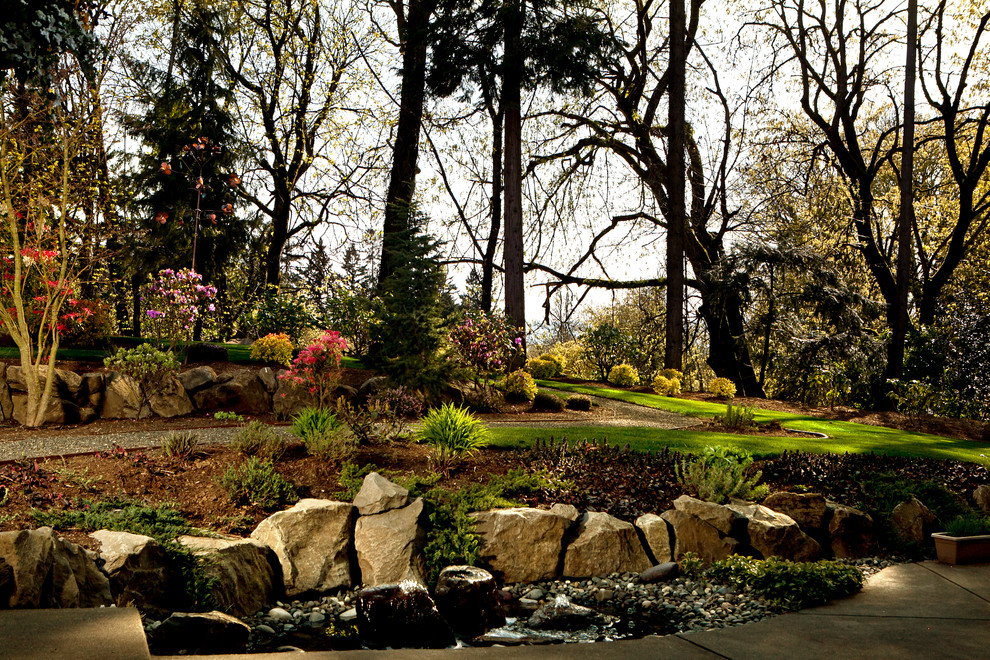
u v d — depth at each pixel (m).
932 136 27.38
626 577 6.93
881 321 27.69
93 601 4.86
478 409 13.94
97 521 5.88
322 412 8.77
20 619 4.04
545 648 4.56
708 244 28.38
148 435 9.44
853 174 27.42
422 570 6.41
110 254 10.91
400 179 19.75
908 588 6.47
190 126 22.55
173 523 6.24
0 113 9.40
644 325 32.56
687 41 27.50
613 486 8.30
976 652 4.71
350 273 28.48
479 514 7.02
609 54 21.05
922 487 9.28
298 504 6.70
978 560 7.51
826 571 6.36
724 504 7.98
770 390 30.44
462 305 15.18
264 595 5.93
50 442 8.74
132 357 11.14
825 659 4.54
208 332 22.27
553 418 13.77
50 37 9.91
